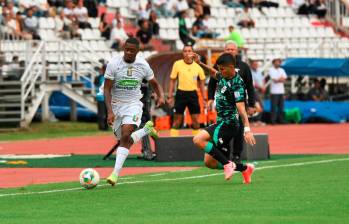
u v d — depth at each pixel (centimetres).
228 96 3120
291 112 7800
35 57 7106
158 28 8794
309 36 10019
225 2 9831
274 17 9962
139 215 2459
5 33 7519
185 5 9262
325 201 2677
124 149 3197
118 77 3219
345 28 10412
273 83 7625
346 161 4150
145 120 4362
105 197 2858
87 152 5153
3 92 6962
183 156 4366
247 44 9206
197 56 3578
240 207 2583
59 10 8288
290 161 4191
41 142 5972
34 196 2947
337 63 8194
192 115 5034
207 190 2995
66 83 7269
